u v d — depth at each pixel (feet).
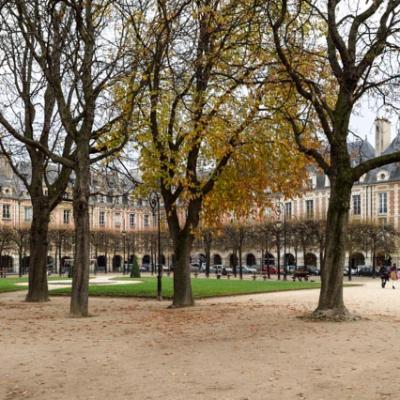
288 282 138.41
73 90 78.74
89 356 34.68
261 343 38.42
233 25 54.60
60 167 93.20
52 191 80.69
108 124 60.70
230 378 28.37
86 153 58.13
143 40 62.49
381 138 229.86
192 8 63.82
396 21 52.39
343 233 51.85
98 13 65.36
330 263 52.03
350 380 27.84
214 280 151.33
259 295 92.73
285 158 60.70
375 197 231.71
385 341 38.96
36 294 79.92
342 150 51.75
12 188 250.98
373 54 51.19
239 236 195.93
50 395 25.91
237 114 57.93
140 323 51.19
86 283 58.54
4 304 75.15
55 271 252.62
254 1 55.31
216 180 63.36
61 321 53.31
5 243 212.84
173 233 70.28
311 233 190.29
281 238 208.85
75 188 58.18
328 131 52.06
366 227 189.16
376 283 148.87
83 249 58.13
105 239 252.62
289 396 25.03
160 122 62.03
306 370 30.07
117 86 64.90
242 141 58.49
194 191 65.05
